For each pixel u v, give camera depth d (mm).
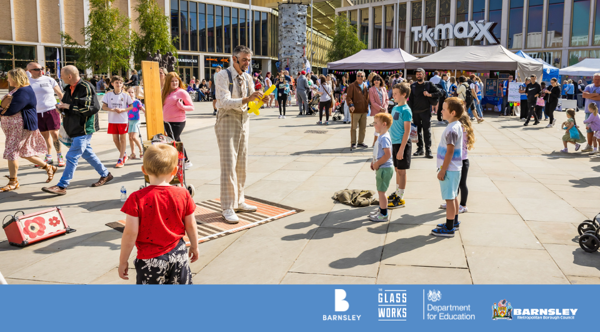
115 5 34438
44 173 7449
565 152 9281
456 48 18391
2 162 8391
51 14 31594
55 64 32219
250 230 4617
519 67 16594
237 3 42875
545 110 14641
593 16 34844
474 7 41812
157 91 5055
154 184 2428
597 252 3885
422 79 8414
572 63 36344
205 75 41656
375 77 9641
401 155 5199
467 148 4918
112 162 8438
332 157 8844
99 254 4020
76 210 5367
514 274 3449
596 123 9008
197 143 10773
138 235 2359
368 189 6285
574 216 4902
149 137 5016
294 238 4359
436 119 16141
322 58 72188
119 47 24812
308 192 6168
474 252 3916
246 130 5109
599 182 6562
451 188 4242
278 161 8484
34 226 4316
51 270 3676
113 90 7906
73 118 6000
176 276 2467
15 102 6086
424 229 4559
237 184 5199
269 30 46344
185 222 2490
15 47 30484
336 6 54188
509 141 11023
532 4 38031
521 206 5316
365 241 4246
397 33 46000
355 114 9625
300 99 17547
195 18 40156
